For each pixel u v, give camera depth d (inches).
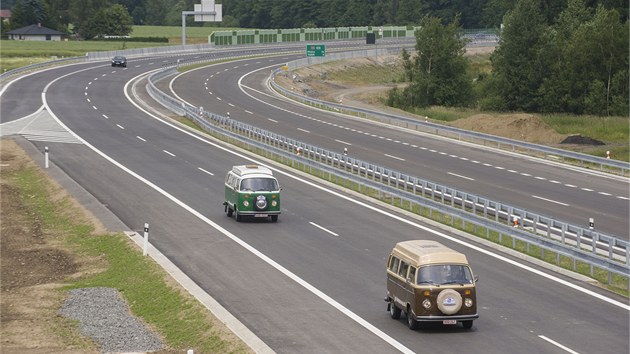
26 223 2079.2
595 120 4343.0
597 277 1505.9
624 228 1877.5
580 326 1184.2
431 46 5556.1
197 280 1469.0
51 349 1211.9
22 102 4133.9
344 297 1347.2
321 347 1101.1
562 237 1546.5
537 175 2615.7
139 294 1469.0
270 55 7667.3
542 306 1288.1
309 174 2586.1
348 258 1608.0
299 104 4539.9
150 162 2751.0
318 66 6811.0
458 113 4918.8
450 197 2122.3
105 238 1847.9
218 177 2516.0
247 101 4579.2
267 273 1502.2
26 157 2815.0
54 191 2348.7
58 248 1847.9
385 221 1958.7
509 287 1398.9
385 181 2453.2
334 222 1940.2
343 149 3058.6
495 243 1713.8
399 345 1103.6
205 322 1243.2
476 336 1138.7
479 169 2704.2
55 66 5999.0
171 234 1824.6
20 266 1736.0
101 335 1275.8
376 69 7396.7
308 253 1647.4
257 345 1110.4
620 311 1263.5
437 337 1136.2
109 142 3144.7
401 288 1194.0
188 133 3420.3
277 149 2773.1
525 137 3614.7
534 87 5300.2
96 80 5182.1
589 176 2623.0
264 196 1914.4
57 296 1503.4
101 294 1502.2
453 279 1150.3
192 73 5944.9
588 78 5132.9
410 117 4350.4
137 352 1186.0
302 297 1349.7
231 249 1684.3
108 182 2425.0
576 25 5649.6
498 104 5339.6
